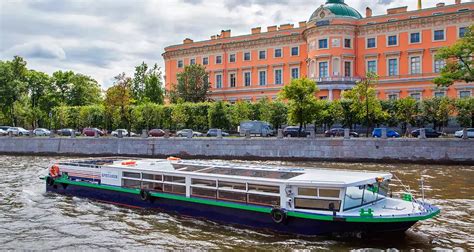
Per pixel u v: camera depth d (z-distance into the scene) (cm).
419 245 1189
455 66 3138
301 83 4178
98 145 4150
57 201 1823
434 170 2786
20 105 6506
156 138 3941
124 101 5247
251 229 1360
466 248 1164
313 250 1155
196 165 1680
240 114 4981
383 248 1166
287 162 3366
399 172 2684
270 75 6394
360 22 5675
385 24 5438
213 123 4981
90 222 1480
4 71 6206
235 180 1406
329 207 1238
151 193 1612
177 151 3856
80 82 7550
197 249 1180
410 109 4478
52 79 7475
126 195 1708
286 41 6253
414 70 5338
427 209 1238
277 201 1316
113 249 1191
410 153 3183
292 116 4181
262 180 1345
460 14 5012
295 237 1270
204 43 7075
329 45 5500
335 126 4806
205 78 6525
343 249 1160
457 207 1641
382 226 1191
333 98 5353
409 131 4172
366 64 5581
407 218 1176
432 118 4400
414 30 5312
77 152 4228
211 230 1364
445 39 5125
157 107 5322
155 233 1342
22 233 1353
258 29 6762
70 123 5938
